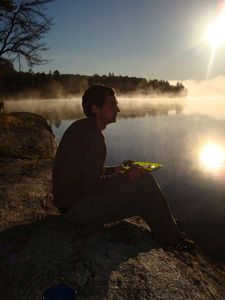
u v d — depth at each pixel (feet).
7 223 5.65
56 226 5.35
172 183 10.99
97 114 4.83
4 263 4.56
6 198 6.75
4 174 8.54
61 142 5.01
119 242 5.00
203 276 4.76
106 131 25.96
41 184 7.73
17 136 15.17
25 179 8.09
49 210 6.29
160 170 12.75
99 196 4.87
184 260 5.01
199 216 8.19
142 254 4.74
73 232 5.16
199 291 4.26
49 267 4.38
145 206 4.93
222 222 7.73
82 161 4.78
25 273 4.32
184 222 7.88
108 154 16.38
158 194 4.90
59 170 4.97
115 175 4.78
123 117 41.47
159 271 4.43
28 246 4.86
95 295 3.90
